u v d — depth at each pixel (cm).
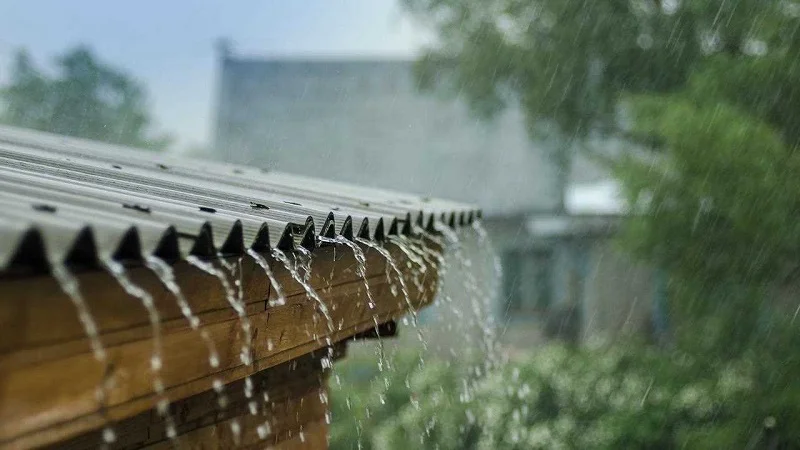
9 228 140
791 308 1077
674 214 1088
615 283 1738
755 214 1043
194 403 271
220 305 209
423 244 429
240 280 214
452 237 489
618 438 1184
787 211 1038
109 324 163
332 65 2214
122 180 306
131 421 241
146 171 391
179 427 263
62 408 156
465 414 1280
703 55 1370
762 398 1032
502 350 1366
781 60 1093
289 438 340
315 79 2216
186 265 186
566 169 1700
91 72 2411
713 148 1051
